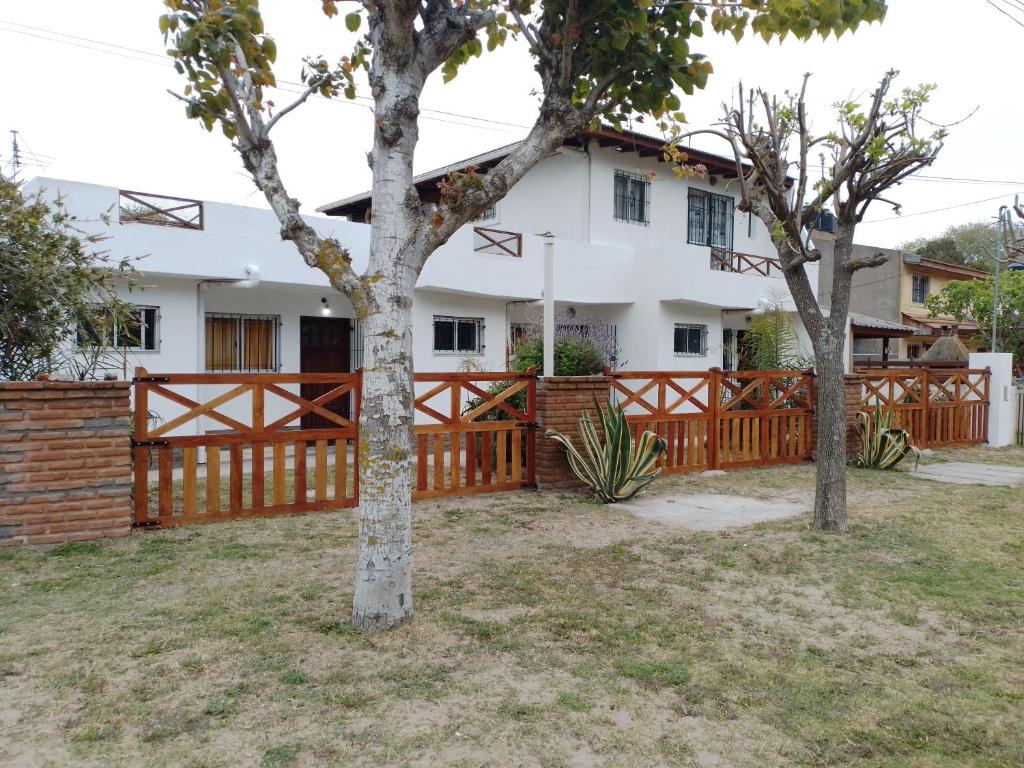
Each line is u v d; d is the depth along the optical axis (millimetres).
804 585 5316
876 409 11625
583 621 4484
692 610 4738
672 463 10234
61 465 6055
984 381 14273
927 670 3920
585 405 8992
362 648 3996
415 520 7184
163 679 3578
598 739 3139
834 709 3465
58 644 3977
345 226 12414
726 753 3059
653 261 15977
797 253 6836
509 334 15742
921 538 6699
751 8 4461
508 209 17688
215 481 6984
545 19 4863
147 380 6613
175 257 10734
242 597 4777
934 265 25859
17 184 7750
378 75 4145
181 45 4129
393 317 4160
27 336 7258
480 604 4750
